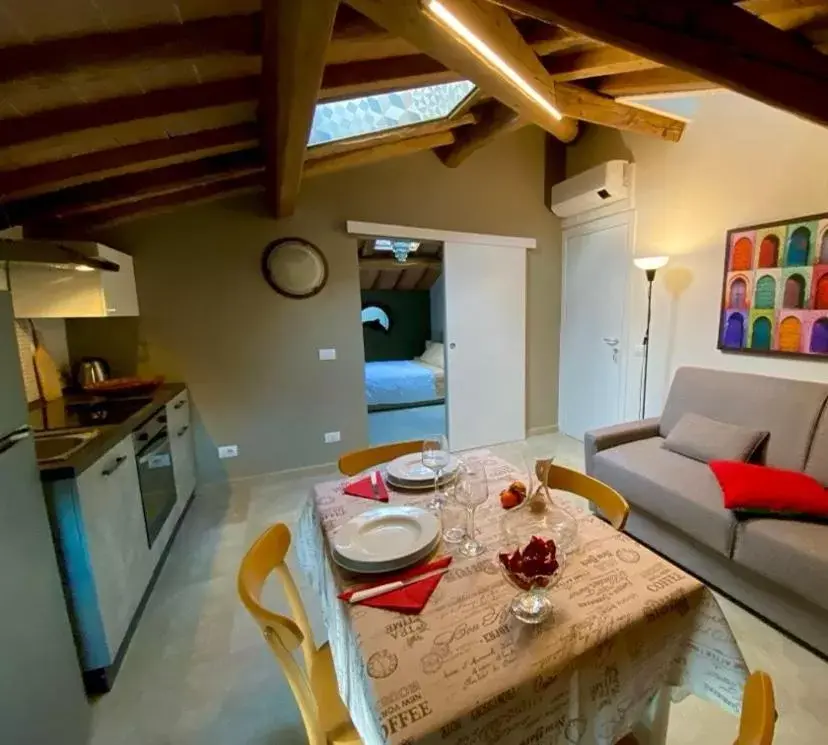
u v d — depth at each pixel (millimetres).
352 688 879
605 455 2562
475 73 1872
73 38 1173
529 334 4375
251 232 3246
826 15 1474
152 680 1600
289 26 1109
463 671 771
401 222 3652
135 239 2992
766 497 1778
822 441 2047
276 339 3414
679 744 1318
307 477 3523
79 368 2805
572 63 2303
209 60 1460
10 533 1073
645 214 3371
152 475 2209
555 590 971
